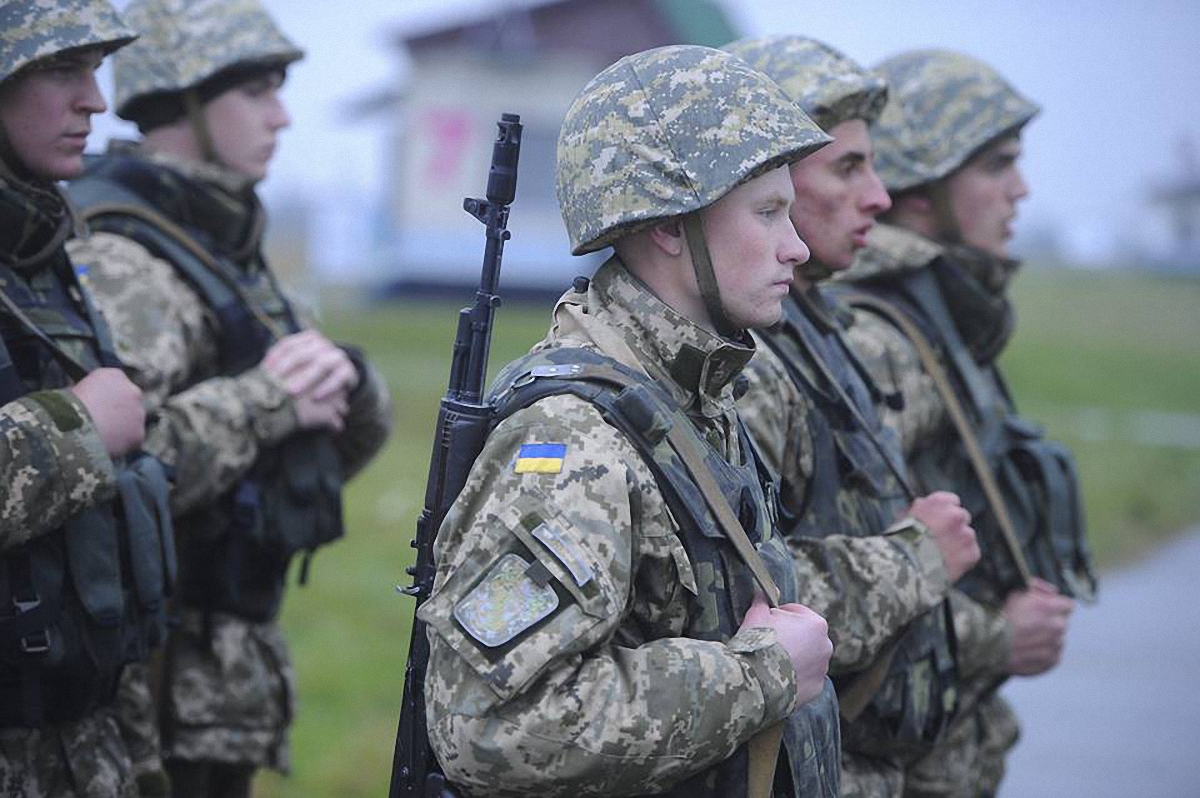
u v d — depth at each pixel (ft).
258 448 21.97
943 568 18.30
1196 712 39.68
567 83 140.67
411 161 141.79
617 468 13.51
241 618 22.62
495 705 13.01
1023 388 103.04
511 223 137.59
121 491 18.40
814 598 17.40
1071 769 34.76
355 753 30.89
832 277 22.03
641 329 14.73
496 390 14.61
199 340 22.27
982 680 22.07
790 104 14.78
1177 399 103.55
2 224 17.99
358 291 156.87
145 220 22.27
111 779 18.49
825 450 18.24
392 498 53.72
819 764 14.98
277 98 24.23
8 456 16.67
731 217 14.60
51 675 17.66
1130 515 64.34
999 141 23.71
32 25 17.97
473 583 13.26
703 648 13.57
